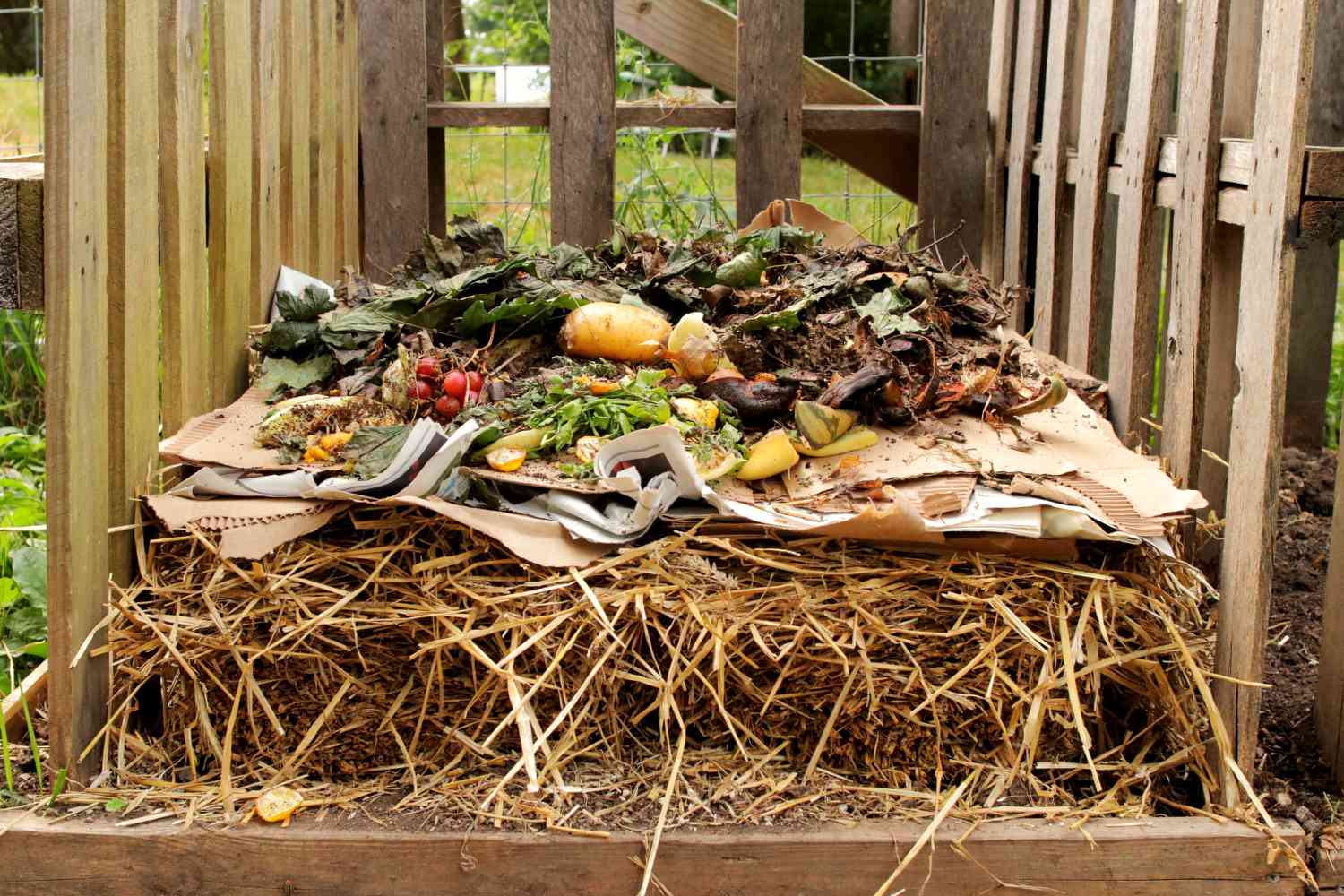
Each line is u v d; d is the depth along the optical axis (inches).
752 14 183.9
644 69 225.0
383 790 103.6
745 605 102.3
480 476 106.2
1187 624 115.6
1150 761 110.4
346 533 107.9
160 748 108.3
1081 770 107.8
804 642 103.0
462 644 100.7
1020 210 174.1
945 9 185.5
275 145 141.4
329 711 104.1
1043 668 102.3
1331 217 93.7
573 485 105.3
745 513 104.3
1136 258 131.3
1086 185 147.3
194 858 97.5
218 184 124.1
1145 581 105.6
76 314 96.3
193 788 103.7
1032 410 124.3
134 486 107.5
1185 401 119.7
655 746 107.0
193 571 106.3
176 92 111.7
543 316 131.2
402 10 183.8
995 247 185.8
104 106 98.8
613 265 151.9
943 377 126.8
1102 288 175.9
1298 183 94.0
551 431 112.4
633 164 272.5
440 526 104.9
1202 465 145.3
